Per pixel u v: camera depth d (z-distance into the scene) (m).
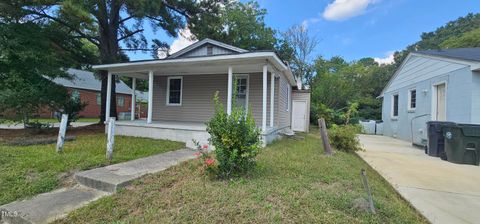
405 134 11.31
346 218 2.55
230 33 23.42
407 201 3.41
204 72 10.18
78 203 3.31
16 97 7.64
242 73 10.12
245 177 3.88
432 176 4.70
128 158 5.34
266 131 7.45
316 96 23.11
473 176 4.72
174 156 5.66
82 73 25.39
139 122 9.72
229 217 2.65
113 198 3.35
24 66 8.30
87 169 4.48
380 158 6.55
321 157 5.81
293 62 27.44
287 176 4.04
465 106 7.19
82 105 10.80
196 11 13.23
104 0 10.54
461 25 29.73
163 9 11.99
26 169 4.34
